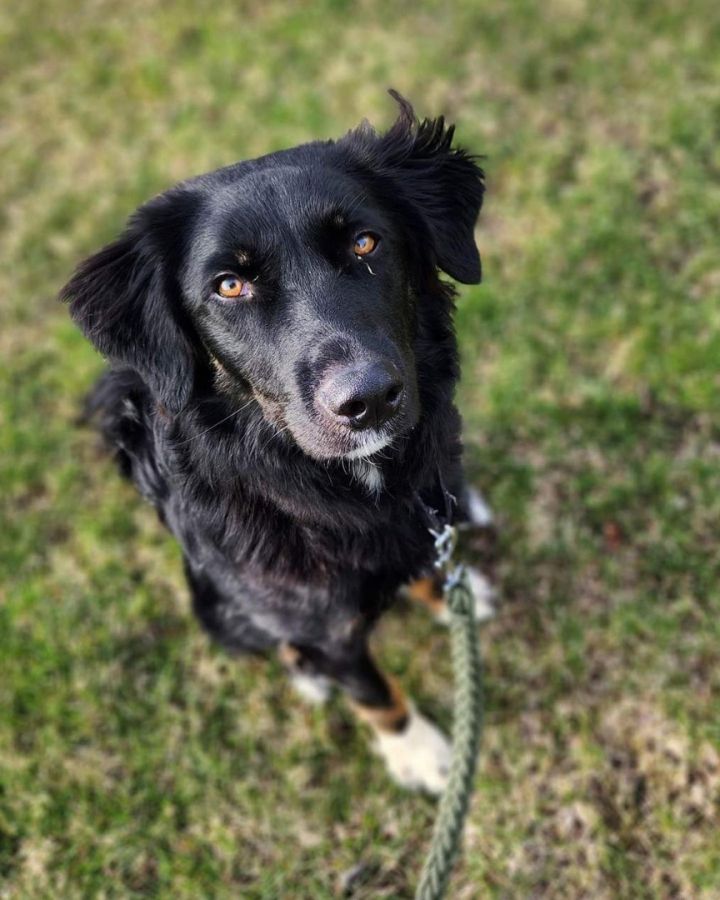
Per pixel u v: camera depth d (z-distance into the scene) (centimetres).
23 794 56
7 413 75
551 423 66
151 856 54
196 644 62
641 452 64
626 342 68
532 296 73
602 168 79
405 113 46
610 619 58
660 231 74
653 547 60
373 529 44
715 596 57
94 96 104
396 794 54
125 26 111
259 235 39
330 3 105
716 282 70
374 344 37
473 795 53
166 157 94
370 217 40
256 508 44
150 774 57
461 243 45
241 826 54
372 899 51
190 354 42
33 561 67
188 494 44
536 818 52
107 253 42
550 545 62
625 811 51
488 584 61
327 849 53
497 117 87
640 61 88
